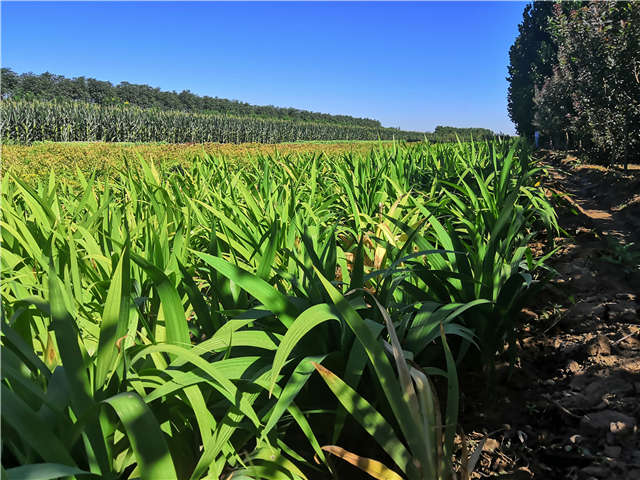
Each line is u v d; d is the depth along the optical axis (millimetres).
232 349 1886
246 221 2801
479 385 2486
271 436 1639
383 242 2674
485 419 2227
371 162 6441
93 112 40031
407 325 2219
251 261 2424
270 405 1686
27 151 11578
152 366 1696
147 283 2141
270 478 1543
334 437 1713
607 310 3236
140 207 3453
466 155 7379
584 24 12039
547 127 23078
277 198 4035
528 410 2277
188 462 1571
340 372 1923
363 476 1822
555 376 2578
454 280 2480
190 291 1934
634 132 10750
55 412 1254
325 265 2229
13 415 1119
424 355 2410
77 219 3184
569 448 1973
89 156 10148
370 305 2121
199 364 1394
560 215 6629
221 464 1494
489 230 3268
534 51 30328
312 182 4406
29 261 2299
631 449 1896
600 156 13625
